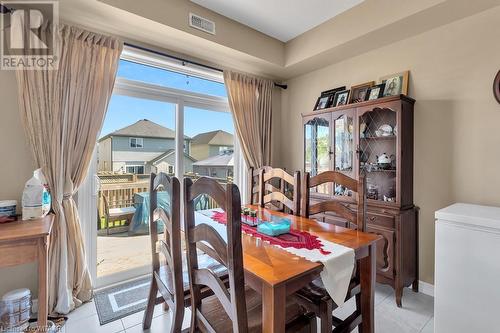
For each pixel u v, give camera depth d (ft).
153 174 5.71
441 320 5.36
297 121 11.51
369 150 8.39
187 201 3.87
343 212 5.40
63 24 6.70
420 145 7.55
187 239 3.92
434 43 7.28
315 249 4.01
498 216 4.97
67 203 6.59
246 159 10.62
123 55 7.93
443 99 7.11
